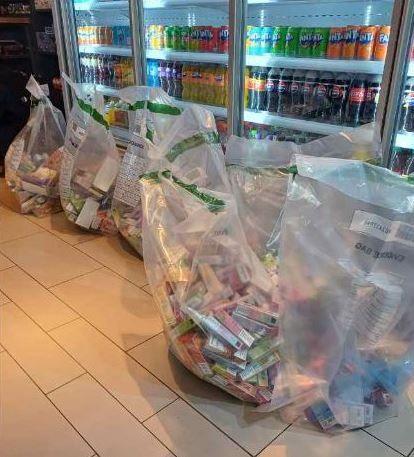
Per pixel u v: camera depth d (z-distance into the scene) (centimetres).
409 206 100
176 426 110
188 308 111
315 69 194
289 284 105
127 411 115
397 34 142
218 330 109
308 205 103
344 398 108
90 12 304
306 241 103
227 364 110
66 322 149
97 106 204
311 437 107
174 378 125
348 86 190
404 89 154
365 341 106
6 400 118
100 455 103
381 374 110
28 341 140
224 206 119
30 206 233
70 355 134
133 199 190
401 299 102
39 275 178
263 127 232
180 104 211
